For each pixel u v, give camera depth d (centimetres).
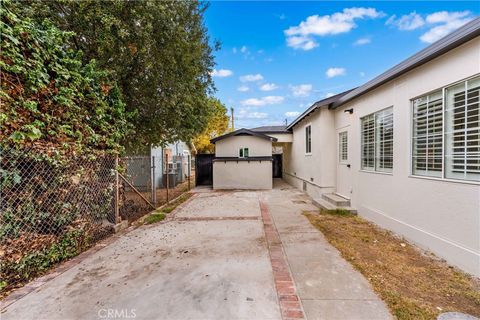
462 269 292
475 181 280
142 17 461
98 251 350
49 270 289
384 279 267
